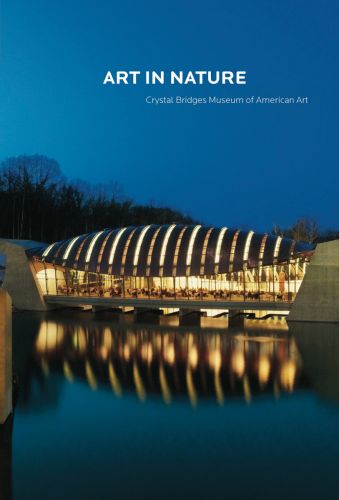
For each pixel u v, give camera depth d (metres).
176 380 24.03
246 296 44.69
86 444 16.73
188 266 45.09
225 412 19.70
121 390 22.58
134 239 47.94
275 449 16.36
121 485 14.00
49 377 24.70
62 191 96.38
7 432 17.73
